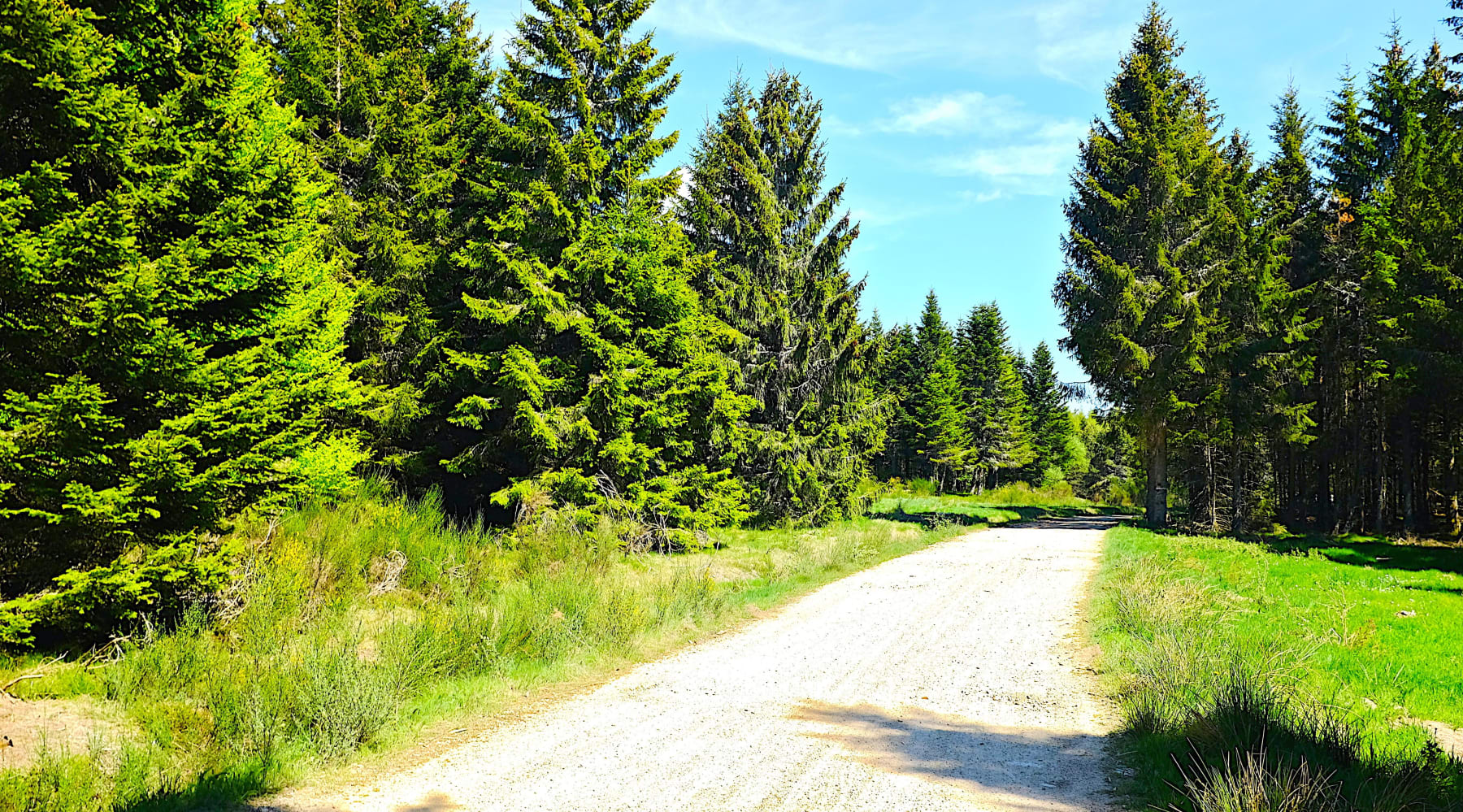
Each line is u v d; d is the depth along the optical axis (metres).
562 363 20.03
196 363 8.75
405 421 18.98
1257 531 39.25
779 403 29.80
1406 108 32.09
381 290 18.61
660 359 22.23
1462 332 26.30
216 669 7.78
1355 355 34.03
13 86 7.71
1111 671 9.96
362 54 20.50
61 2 7.90
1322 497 39.25
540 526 17.28
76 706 7.09
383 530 13.50
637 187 20.97
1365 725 7.68
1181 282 32.69
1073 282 35.06
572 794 5.89
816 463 29.59
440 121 22.05
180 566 8.79
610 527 18.16
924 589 17.25
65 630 8.48
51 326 7.85
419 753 6.88
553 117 20.38
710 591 14.81
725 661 10.83
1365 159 33.69
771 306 29.47
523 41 20.66
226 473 9.20
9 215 7.24
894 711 8.47
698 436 24.52
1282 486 42.81
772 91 31.58
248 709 6.79
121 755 6.02
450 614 10.55
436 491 18.05
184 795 5.55
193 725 6.84
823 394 30.53
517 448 20.12
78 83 7.85
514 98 19.03
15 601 7.58
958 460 74.50
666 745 7.13
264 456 9.48
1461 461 34.78
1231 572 18.98
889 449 76.00
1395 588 17.14
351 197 19.56
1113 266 32.72
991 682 9.76
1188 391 34.41
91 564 8.70
